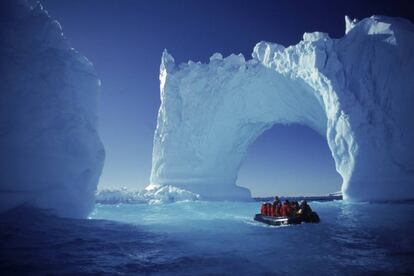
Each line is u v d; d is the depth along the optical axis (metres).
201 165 30.02
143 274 5.57
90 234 9.15
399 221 11.66
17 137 10.81
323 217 13.48
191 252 7.18
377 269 5.70
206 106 30.52
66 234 8.91
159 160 31.36
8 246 7.21
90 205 13.30
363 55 23.19
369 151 20.95
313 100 26.91
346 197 21.53
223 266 6.04
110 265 6.07
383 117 21.58
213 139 30.44
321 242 8.16
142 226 11.44
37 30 12.72
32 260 6.25
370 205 18.62
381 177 20.61
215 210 18.61
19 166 10.66
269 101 29.81
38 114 11.54
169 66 32.50
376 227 10.37
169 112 31.45
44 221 10.29
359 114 21.62
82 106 13.59
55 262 6.18
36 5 13.25
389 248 7.29
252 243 8.20
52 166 11.46
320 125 28.31
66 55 13.66
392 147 21.06
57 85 12.46
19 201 10.37
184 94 31.06
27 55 12.00
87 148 12.73
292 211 12.07
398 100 21.80
